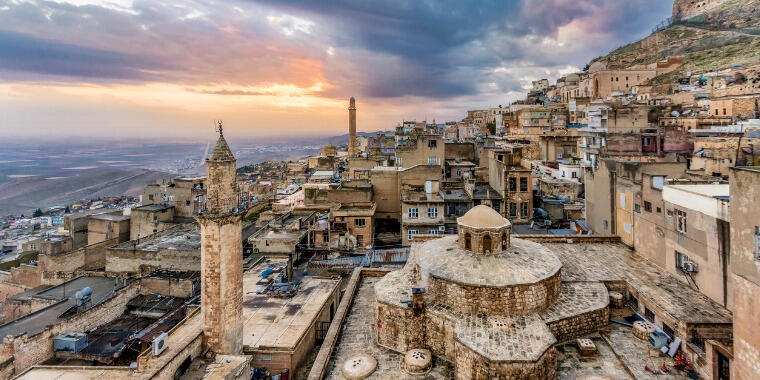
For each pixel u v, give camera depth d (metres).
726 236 24.16
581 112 111.25
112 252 50.94
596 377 21.84
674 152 59.41
